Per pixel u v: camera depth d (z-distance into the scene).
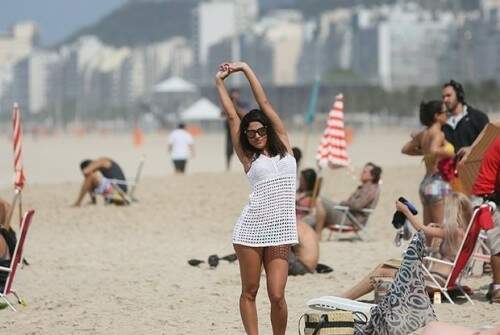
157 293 20.42
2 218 21.98
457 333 13.38
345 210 28.38
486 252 21.69
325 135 29.97
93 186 37.50
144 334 16.78
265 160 14.54
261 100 14.71
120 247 27.62
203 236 30.33
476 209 18.27
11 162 86.44
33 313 18.62
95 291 20.75
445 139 22.09
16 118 22.56
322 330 14.91
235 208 36.22
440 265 19.09
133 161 86.44
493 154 18.73
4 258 19.84
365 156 85.00
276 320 14.71
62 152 111.94
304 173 29.38
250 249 14.52
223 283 21.50
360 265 23.77
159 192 39.97
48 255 26.03
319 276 22.14
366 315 15.85
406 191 39.56
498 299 18.89
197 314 18.27
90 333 16.94
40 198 40.84
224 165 75.56
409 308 14.88
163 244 28.31
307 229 22.56
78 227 32.47
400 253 25.62
